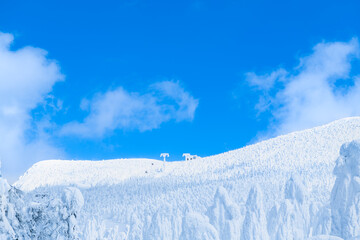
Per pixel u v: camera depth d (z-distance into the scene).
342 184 35.09
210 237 32.00
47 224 30.53
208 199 133.38
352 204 33.56
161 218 42.22
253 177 185.00
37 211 30.34
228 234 40.09
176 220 45.41
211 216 44.91
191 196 151.12
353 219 33.22
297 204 45.16
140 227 62.00
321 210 40.66
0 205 24.34
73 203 31.95
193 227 32.28
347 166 35.34
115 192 191.25
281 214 43.81
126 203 158.25
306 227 44.69
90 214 138.62
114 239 87.69
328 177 154.00
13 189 26.80
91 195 188.50
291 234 43.28
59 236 30.72
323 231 37.56
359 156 34.53
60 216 31.22
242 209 57.75
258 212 40.44
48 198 32.38
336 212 34.94
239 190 148.88
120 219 126.44
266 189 135.25
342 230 33.72
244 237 39.34
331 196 36.16
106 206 156.25
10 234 24.28
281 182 154.25
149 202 150.88
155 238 41.53
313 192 114.50
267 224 45.28
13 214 25.33
